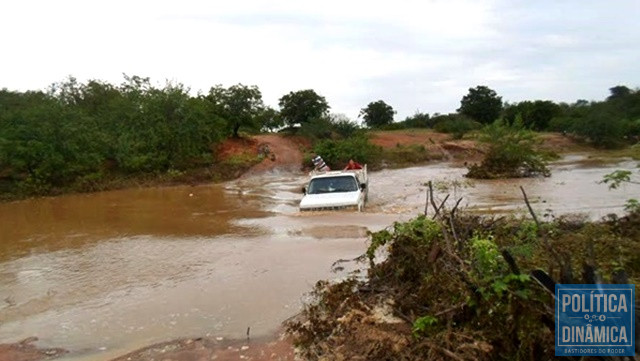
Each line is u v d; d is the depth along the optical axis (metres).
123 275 7.60
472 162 34.09
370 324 4.60
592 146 40.06
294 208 14.65
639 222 7.14
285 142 37.53
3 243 11.08
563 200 13.23
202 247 9.24
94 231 12.02
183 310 5.88
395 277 5.81
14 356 4.86
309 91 41.47
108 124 28.48
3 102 28.77
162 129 28.23
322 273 6.98
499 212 11.30
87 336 5.29
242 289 6.52
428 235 5.88
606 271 4.89
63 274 7.92
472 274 4.25
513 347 3.77
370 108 65.31
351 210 11.85
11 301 6.63
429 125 62.66
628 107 54.62
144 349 4.87
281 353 4.56
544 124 52.94
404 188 19.09
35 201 20.28
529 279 3.86
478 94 66.00
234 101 34.94
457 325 4.20
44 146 22.22
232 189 22.16
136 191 22.67
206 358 4.60
